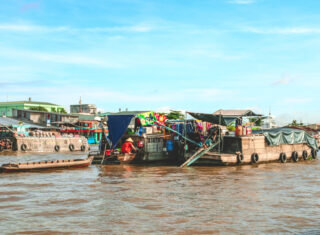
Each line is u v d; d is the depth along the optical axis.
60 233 8.64
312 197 12.79
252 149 23.33
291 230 8.98
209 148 22.52
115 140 23.30
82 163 21.11
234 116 23.00
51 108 87.38
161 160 24.98
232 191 13.81
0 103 88.38
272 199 12.41
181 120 24.62
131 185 15.02
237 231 8.88
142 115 23.16
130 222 9.54
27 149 37.88
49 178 16.77
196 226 9.24
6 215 10.12
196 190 13.96
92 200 12.05
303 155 27.34
